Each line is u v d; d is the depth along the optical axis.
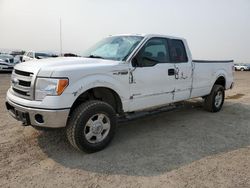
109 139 4.12
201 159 3.81
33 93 3.62
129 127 5.30
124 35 5.09
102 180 3.16
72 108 4.00
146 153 3.98
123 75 4.22
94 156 3.83
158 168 3.49
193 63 5.72
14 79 4.02
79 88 3.64
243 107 7.62
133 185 3.05
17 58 21.14
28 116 3.66
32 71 3.68
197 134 4.95
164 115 6.35
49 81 3.52
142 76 4.52
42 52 19.70
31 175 3.23
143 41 4.61
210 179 3.22
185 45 5.57
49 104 3.47
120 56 4.46
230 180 3.21
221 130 5.25
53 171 3.35
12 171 3.32
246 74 28.66
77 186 3.01
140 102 4.60
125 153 3.96
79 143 3.74
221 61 6.81
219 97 6.89
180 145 4.35
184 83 5.52
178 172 3.39
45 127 3.60
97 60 4.27
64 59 4.26
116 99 4.32
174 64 5.19
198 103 7.39
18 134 4.64
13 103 3.85
